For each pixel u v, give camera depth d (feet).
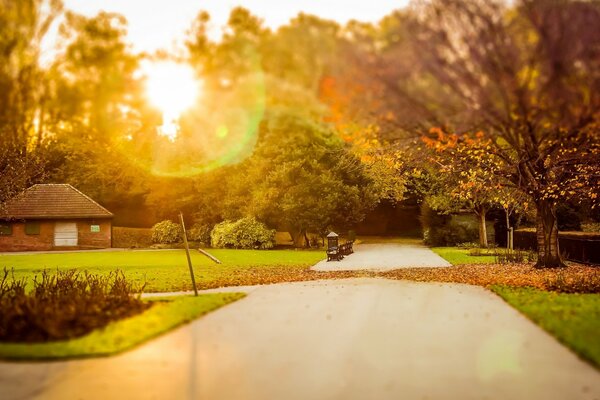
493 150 61.05
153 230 157.17
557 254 71.82
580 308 39.19
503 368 25.80
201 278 69.67
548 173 66.74
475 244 128.57
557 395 22.22
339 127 38.11
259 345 30.68
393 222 198.80
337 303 45.32
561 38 29.73
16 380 24.90
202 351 29.53
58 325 34.14
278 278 68.54
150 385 23.95
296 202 133.49
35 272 82.17
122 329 34.14
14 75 36.50
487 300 45.98
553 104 31.94
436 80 32.09
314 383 23.82
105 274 76.69
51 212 150.30
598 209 117.60
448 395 22.25
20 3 36.55
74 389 23.61
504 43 30.73
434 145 48.67
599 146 48.91
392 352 28.76
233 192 145.28
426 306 43.14
